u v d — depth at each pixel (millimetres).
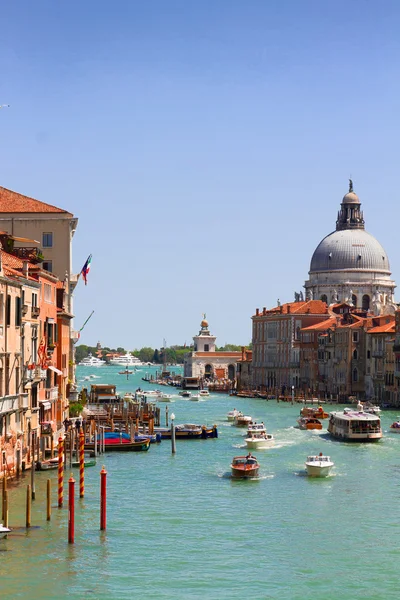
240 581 53406
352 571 55562
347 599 50812
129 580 52812
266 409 184125
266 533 64062
